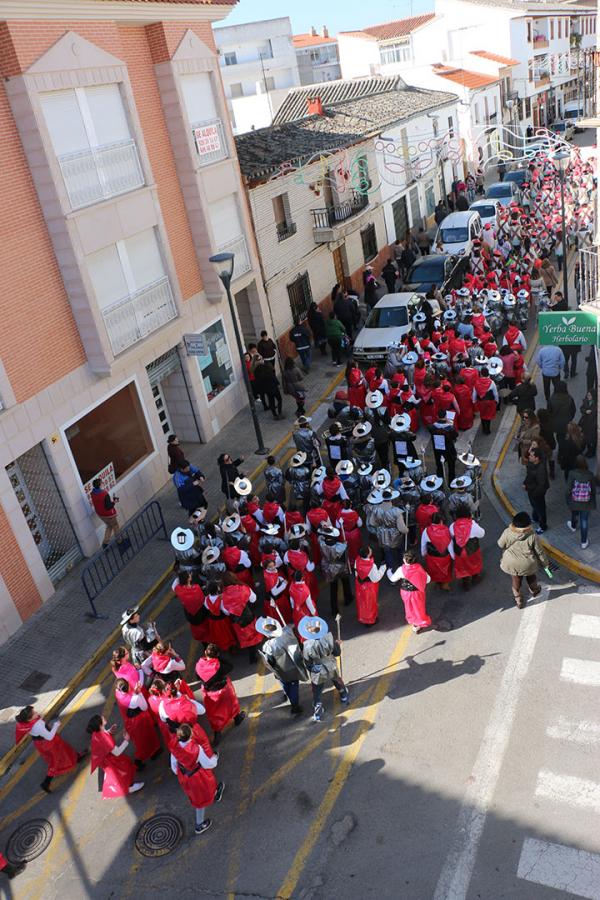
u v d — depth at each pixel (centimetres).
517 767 843
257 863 794
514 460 1523
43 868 841
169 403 1825
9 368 1248
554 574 1157
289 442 1803
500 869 735
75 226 1326
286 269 2241
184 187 1695
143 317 1555
